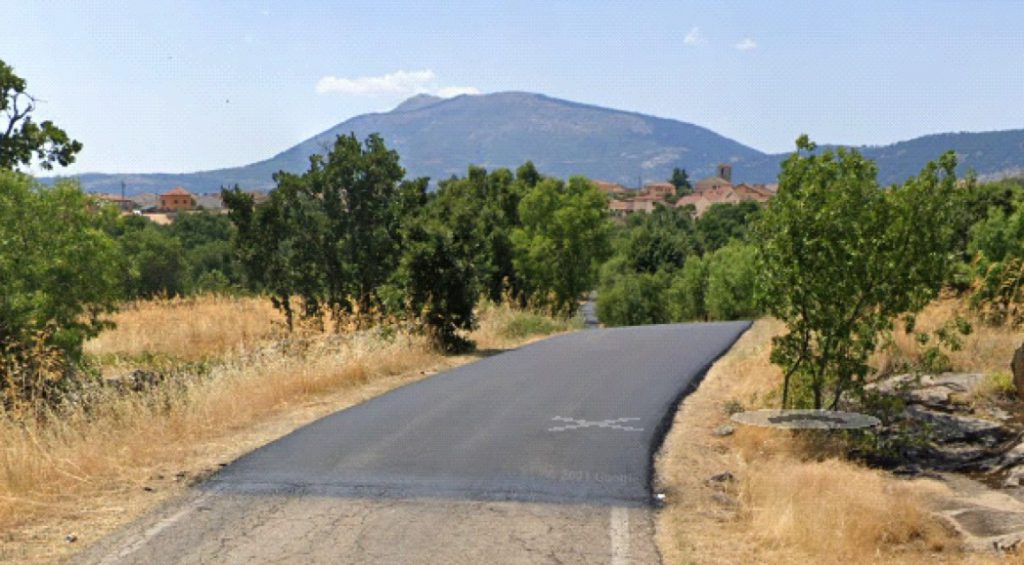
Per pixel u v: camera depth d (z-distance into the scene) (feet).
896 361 33.71
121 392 34.88
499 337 70.28
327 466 24.52
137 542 18.08
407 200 83.92
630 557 17.34
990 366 32.45
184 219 339.98
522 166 249.14
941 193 27.61
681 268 294.46
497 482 22.82
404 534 18.66
